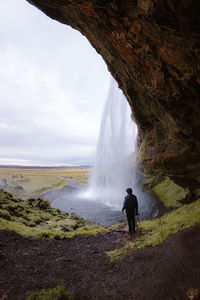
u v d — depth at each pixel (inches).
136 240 230.2
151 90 233.9
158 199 509.4
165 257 150.4
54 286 129.5
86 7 175.6
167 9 117.3
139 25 158.6
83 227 334.6
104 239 256.5
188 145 238.1
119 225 339.0
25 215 342.0
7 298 109.3
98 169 1112.8
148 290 113.5
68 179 1998.0
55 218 383.6
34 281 133.8
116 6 155.4
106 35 216.4
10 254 179.3
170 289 107.2
